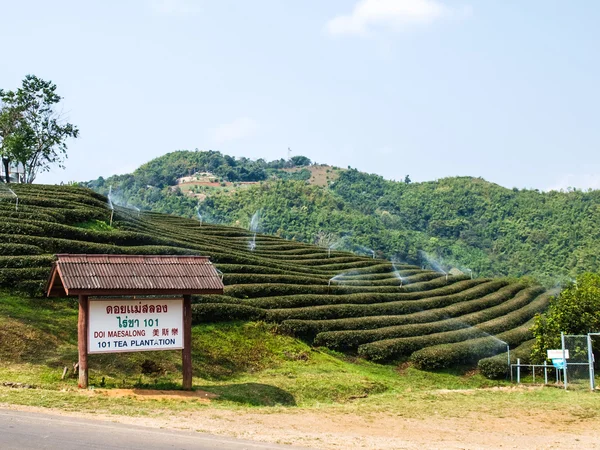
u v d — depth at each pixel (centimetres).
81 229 4972
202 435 2019
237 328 4312
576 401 3278
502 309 6569
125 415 2261
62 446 1733
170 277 2828
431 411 2920
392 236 15662
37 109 8062
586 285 5028
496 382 4712
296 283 5716
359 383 3719
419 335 5253
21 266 4047
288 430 2266
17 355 3061
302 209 16500
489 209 18425
